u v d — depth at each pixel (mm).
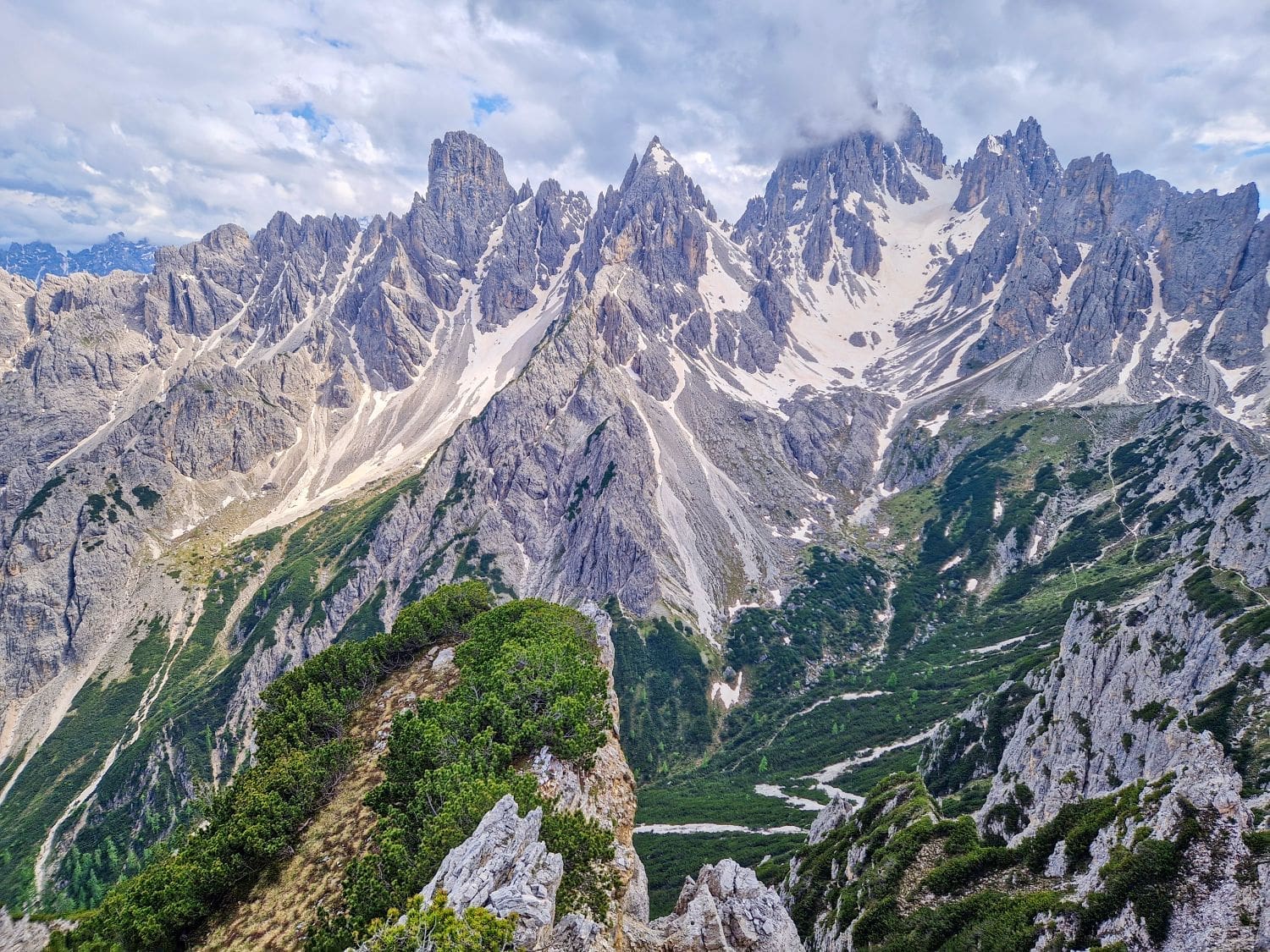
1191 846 50906
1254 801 54188
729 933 58781
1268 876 46000
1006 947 56781
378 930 40469
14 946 47438
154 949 52812
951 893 69188
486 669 85062
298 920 53562
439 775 59812
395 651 100062
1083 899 55000
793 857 115875
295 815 64438
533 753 68438
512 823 47406
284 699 87188
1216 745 57469
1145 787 61781
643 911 61281
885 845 84812
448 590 118062
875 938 70062
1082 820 65750
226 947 53000
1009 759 118750
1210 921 45875
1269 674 81688
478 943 36031
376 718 85188
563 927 43469
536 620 98688
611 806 67938
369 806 63688
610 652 116562
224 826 64562
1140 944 48188
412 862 51219
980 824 88188
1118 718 96375
